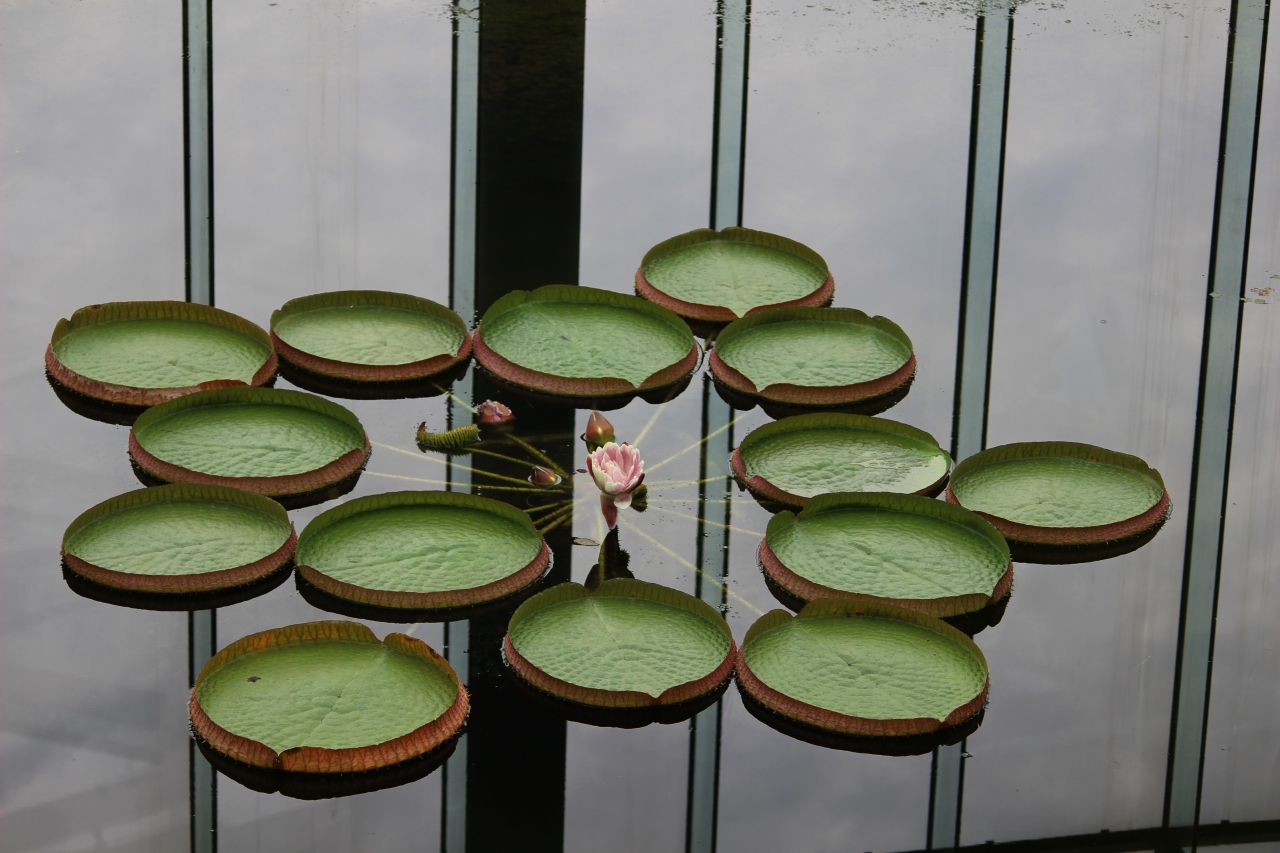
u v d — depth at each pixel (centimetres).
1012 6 775
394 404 482
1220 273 576
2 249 546
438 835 324
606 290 528
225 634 374
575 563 407
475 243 573
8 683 362
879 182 625
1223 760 369
